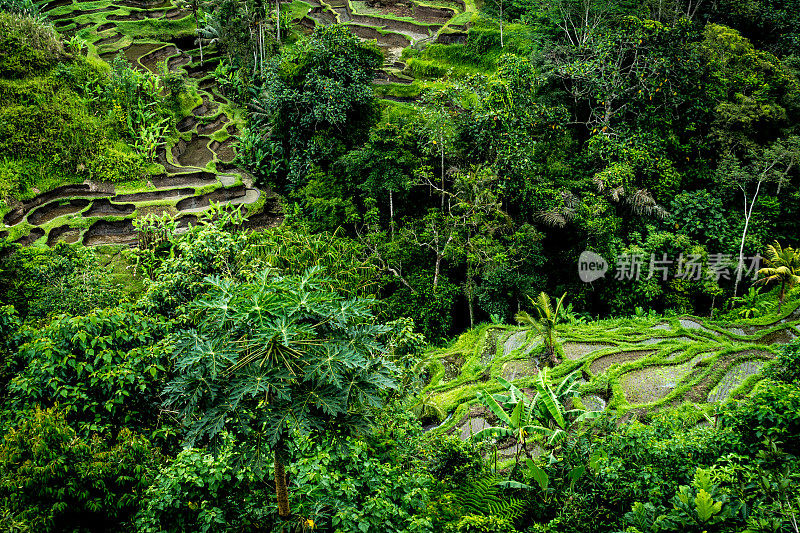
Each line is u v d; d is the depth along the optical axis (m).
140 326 10.40
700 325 17.67
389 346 10.74
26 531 5.89
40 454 6.62
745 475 8.04
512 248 20.38
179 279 13.08
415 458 9.66
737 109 23.66
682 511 7.54
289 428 6.43
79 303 15.02
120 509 6.97
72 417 8.69
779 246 20.86
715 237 22.42
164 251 21.33
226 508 7.39
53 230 22.09
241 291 6.62
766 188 23.53
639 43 23.75
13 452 6.70
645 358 15.56
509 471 11.23
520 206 21.95
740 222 22.58
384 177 22.22
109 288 16.66
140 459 7.64
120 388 8.74
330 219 22.78
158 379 9.23
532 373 16.06
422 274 20.88
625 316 21.67
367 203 22.02
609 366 15.72
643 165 23.11
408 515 7.48
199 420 6.26
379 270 20.02
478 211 20.48
